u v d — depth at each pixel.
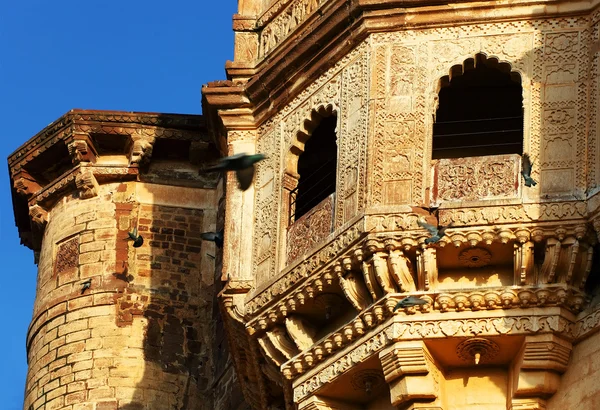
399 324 22.55
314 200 26.48
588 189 22.59
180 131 30.09
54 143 30.33
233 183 25.53
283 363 24.11
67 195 30.58
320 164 26.61
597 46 23.33
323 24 24.81
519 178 22.84
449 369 22.94
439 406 22.45
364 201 23.17
